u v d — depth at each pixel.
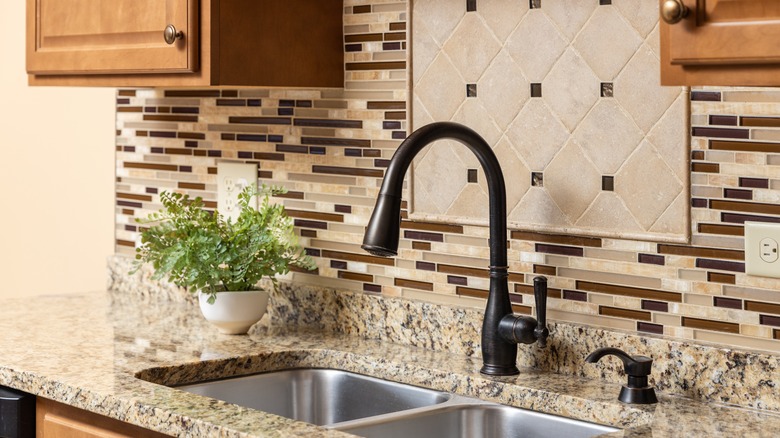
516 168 2.03
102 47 2.30
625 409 1.72
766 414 1.69
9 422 1.96
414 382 2.02
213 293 2.26
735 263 1.75
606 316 1.92
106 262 2.98
